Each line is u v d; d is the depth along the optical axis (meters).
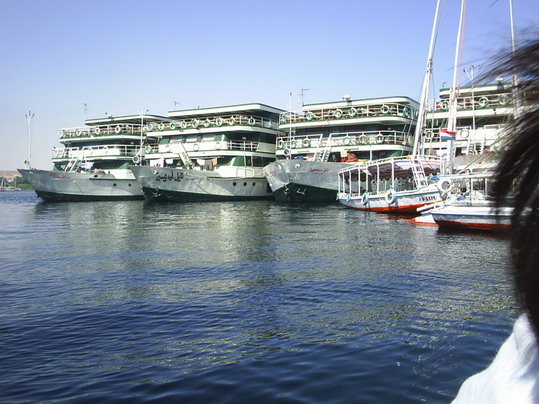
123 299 9.10
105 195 54.56
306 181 44.56
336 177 44.72
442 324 7.09
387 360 5.58
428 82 33.25
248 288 9.91
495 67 0.61
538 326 0.58
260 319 7.58
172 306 8.50
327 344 6.25
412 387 4.80
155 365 5.66
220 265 12.96
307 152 49.53
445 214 21.83
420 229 22.66
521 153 0.59
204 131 52.66
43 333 7.03
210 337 6.71
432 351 5.86
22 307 8.62
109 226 26.00
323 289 9.71
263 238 19.58
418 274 11.25
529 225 0.58
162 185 49.09
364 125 48.22
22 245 18.05
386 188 42.97
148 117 59.28
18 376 5.39
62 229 24.50
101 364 5.73
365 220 28.28
